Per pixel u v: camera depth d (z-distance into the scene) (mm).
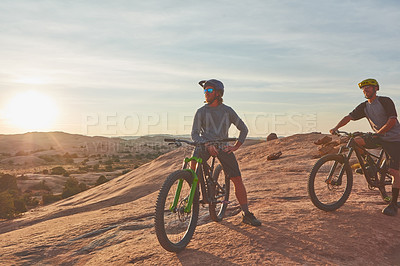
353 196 6488
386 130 5125
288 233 4363
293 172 10547
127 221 6500
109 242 5094
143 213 6988
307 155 13477
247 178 9938
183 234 4320
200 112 4535
